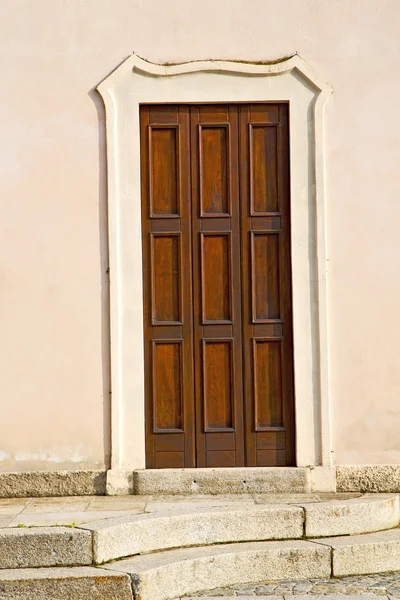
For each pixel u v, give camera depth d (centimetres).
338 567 658
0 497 765
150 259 786
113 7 782
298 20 786
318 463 778
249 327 789
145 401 785
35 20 780
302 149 786
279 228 790
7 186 778
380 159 786
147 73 781
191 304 789
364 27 787
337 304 784
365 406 781
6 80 779
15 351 776
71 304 778
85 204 779
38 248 778
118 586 594
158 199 789
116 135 780
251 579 648
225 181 791
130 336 779
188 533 663
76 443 776
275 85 786
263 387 789
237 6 784
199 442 785
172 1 783
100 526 630
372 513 704
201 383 787
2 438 775
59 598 591
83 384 777
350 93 786
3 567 612
